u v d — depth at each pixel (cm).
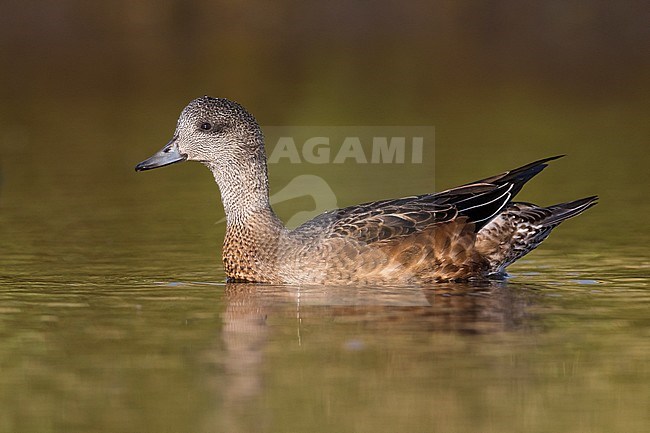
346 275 1817
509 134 3092
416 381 1380
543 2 4016
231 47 3891
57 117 3294
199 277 1897
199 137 1905
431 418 1272
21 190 2570
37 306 1711
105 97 3503
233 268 1870
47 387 1372
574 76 3750
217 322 1625
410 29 4050
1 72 3703
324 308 1692
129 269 1941
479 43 3959
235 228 1880
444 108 3388
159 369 1431
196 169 2823
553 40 3956
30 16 3794
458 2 4028
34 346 1520
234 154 1884
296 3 4028
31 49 3794
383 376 1397
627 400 1319
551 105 3459
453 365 1434
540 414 1275
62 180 2669
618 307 1683
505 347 1498
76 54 3809
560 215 1905
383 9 4025
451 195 1888
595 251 2041
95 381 1391
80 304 1723
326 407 1300
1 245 2106
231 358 1467
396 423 1259
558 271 1911
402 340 1532
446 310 1675
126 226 2256
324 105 3325
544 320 1619
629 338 1532
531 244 1894
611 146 2955
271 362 1452
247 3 4000
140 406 1314
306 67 3756
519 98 3528
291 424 1260
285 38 3972
